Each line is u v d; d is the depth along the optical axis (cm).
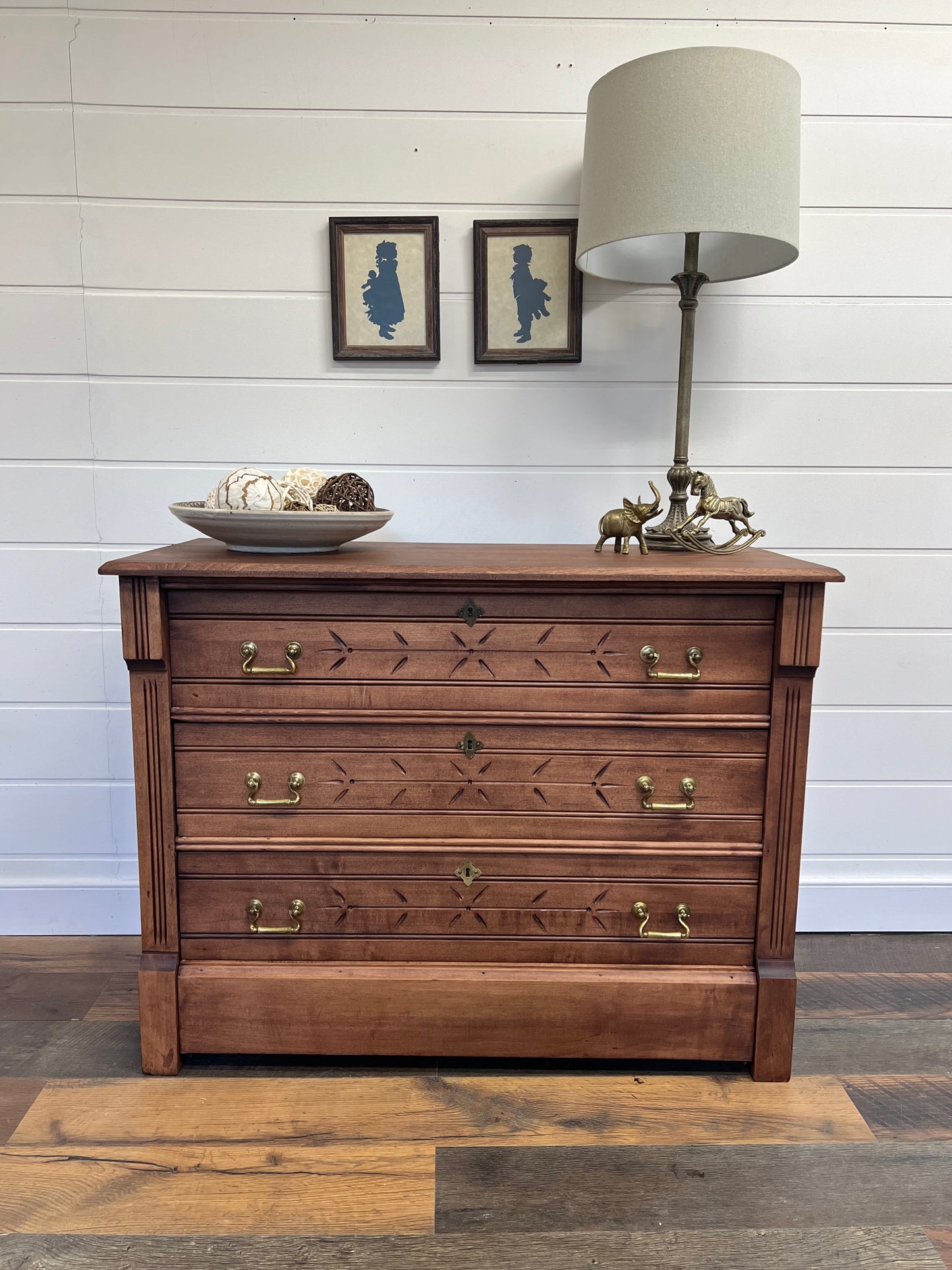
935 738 182
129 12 158
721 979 134
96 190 163
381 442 173
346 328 168
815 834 185
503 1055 136
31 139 161
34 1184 114
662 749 131
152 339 168
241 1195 113
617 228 134
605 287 168
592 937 135
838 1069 140
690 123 127
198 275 166
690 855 132
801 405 172
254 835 133
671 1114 129
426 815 133
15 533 173
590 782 132
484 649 128
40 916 184
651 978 133
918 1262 104
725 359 171
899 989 164
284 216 165
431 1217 110
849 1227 109
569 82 162
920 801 184
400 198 165
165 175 163
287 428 172
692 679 128
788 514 176
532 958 136
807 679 127
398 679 129
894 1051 145
